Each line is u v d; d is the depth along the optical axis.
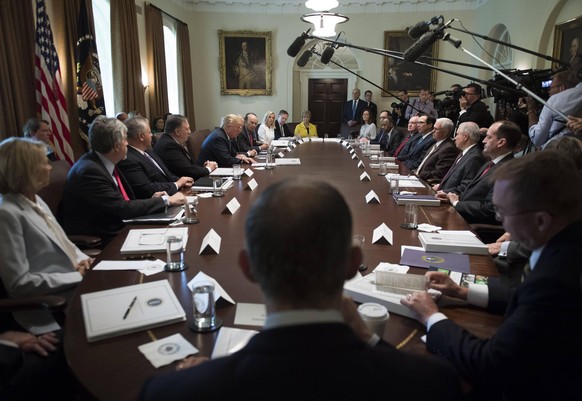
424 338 1.14
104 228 2.47
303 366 0.54
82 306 1.27
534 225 0.99
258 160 5.00
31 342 1.48
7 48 4.26
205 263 1.66
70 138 4.88
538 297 0.90
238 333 1.13
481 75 8.34
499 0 7.40
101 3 6.39
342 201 0.62
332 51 4.96
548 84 3.90
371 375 0.55
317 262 0.58
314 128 8.34
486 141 2.95
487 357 0.94
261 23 9.14
